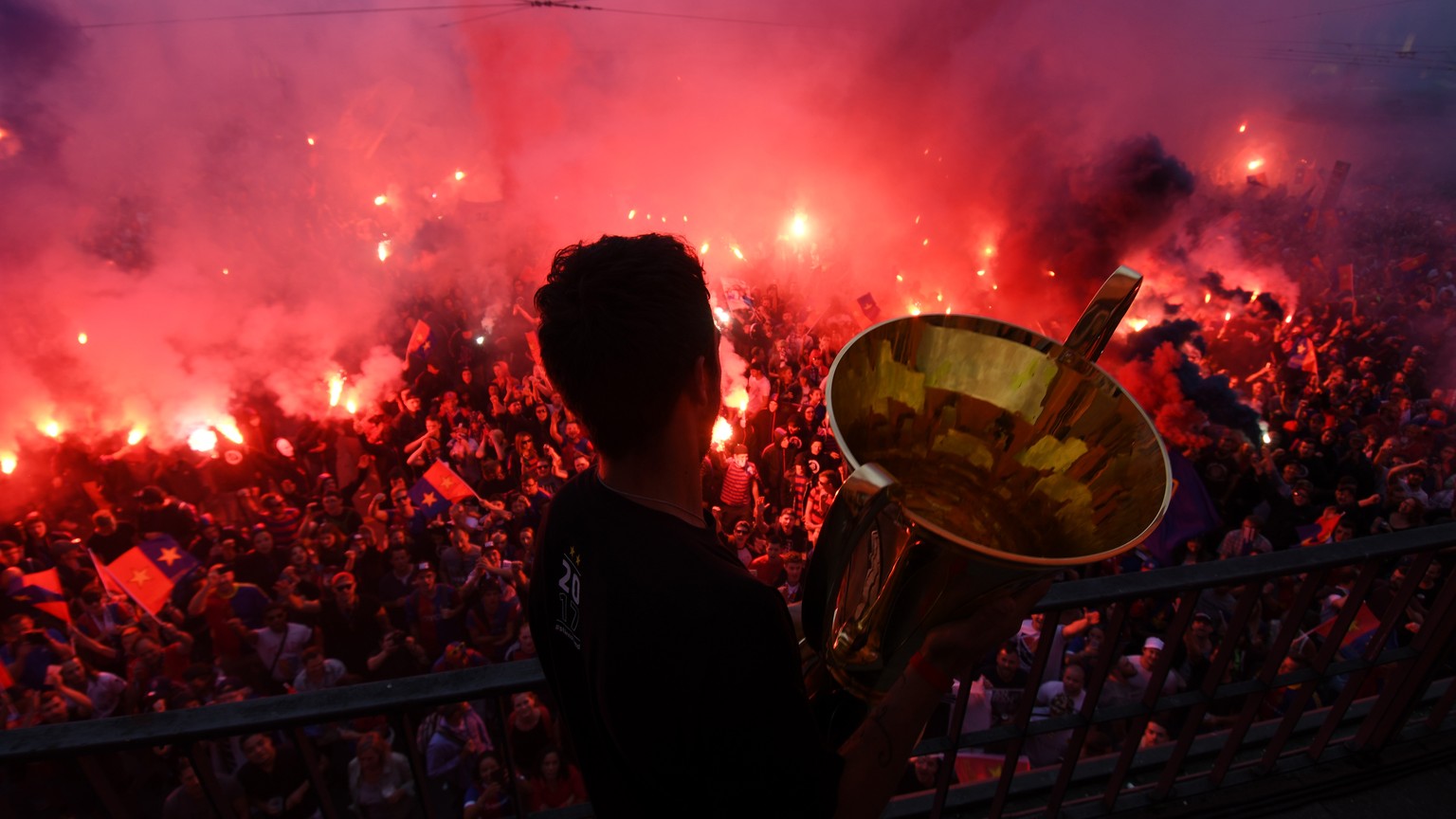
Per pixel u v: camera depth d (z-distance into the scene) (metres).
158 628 6.66
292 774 5.25
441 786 5.52
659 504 0.87
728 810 0.75
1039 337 1.04
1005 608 0.87
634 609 0.79
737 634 0.75
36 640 6.44
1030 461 1.05
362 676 6.74
